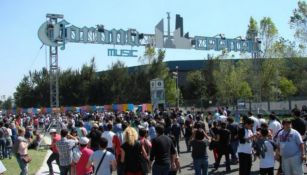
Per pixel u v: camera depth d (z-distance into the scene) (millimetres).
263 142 10398
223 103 63281
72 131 13672
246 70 60750
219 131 15336
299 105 54438
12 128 22359
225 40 37219
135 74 79125
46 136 35750
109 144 12953
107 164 8539
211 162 17766
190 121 21781
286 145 9625
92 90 82812
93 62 86875
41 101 94000
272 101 56219
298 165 9570
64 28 29203
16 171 16781
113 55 31578
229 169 15133
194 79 84938
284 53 54594
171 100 69625
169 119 20422
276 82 55469
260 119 16328
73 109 55812
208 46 36000
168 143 9328
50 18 29109
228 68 64375
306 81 56188
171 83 70750
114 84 80438
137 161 8781
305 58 54625
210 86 80750
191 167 16500
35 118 45406
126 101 79312
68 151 11883
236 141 16625
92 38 30594
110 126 13266
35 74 97125
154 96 37156
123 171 8883
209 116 26734
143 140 10352
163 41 33188
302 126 10828
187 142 21562
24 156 13594
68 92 85250
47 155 22594
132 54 32375
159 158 9188
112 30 31391
